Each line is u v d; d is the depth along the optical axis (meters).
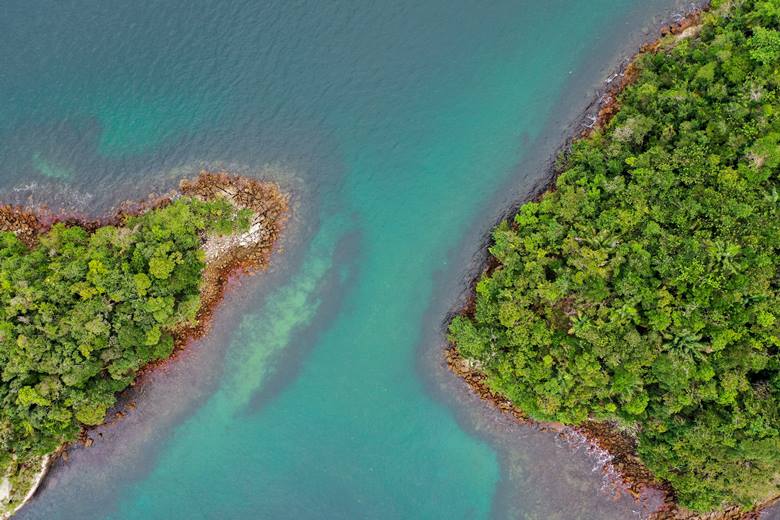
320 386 50.81
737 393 40.75
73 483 50.31
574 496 49.47
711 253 40.12
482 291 46.94
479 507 50.19
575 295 43.31
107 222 50.62
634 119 44.56
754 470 42.03
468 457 50.31
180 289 46.72
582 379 43.06
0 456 43.97
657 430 43.59
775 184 41.72
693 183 42.28
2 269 45.28
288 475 50.69
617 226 43.38
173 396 50.41
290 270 50.53
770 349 41.00
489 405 49.78
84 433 49.91
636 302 41.84
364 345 50.81
